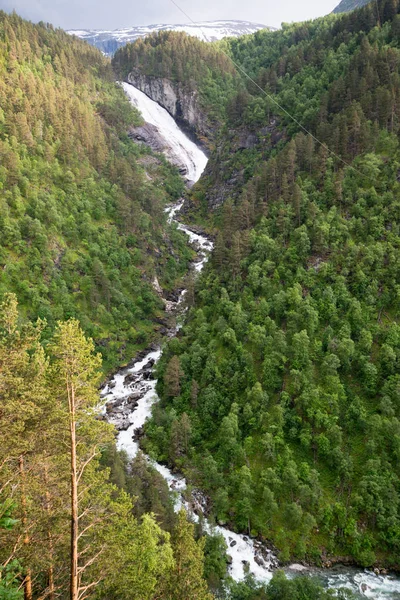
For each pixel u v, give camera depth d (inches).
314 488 2411.4
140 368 4131.4
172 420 3093.0
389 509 2306.8
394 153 3868.1
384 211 3467.0
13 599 585.0
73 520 903.7
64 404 1109.7
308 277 3373.5
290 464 2507.4
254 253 3843.5
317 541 2311.8
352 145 4296.3
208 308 3843.5
